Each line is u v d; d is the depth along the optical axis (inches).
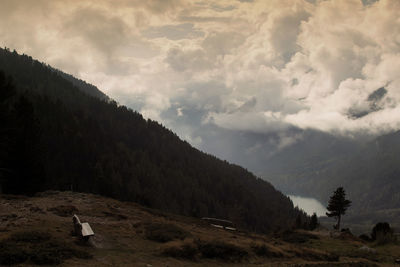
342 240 1576.0
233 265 735.7
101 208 1080.2
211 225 1304.1
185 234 888.9
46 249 569.9
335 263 852.6
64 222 817.5
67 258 567.2
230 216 5974.4
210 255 764.0
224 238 993.5
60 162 4771.2
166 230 882.8
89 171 5152.6
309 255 960.3
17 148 1567.4
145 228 902.4
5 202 1006.4
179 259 704.4
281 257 884.6
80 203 1128.2
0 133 1386.6
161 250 722.8
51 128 5561.0
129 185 5359.3
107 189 3941.9
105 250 661.3
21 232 637.9
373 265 885.8
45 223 770.2
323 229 2043.6
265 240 1159.6
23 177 1578.5
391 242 1514.5
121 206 1234.6
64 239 664.4
